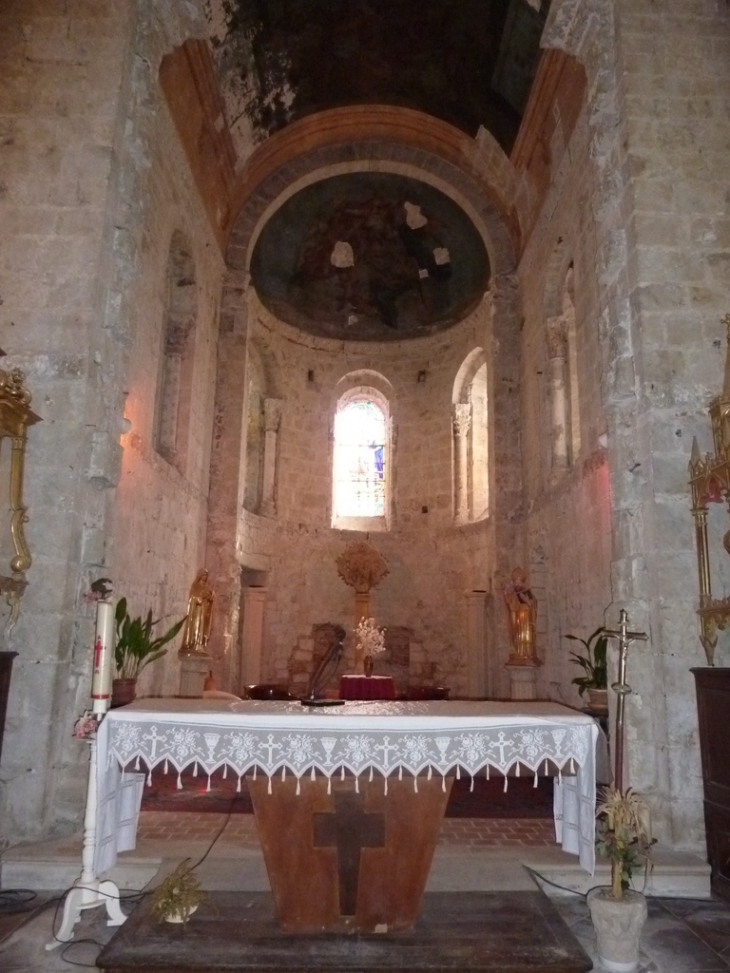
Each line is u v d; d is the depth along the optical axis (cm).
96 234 705
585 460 1018
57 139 727
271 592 1627
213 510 1414
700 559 632
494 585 1432
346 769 470
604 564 938
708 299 700
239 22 1142
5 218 708
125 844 576
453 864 566
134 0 775
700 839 604
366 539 1738
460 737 468
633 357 712
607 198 759
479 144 1456
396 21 1301
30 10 760
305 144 1566
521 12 1091
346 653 1681
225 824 654
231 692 1406
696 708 621
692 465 645
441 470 1720
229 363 1473
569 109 1068
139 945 429
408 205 1692
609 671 694
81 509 672
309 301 1795
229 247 1518
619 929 432
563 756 478
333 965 411
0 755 585
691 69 756
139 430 972
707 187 725
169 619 1146
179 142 1110
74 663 659
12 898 533
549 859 578
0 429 615
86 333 684
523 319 1449
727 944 474
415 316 1816
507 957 421
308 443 1756
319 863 458
